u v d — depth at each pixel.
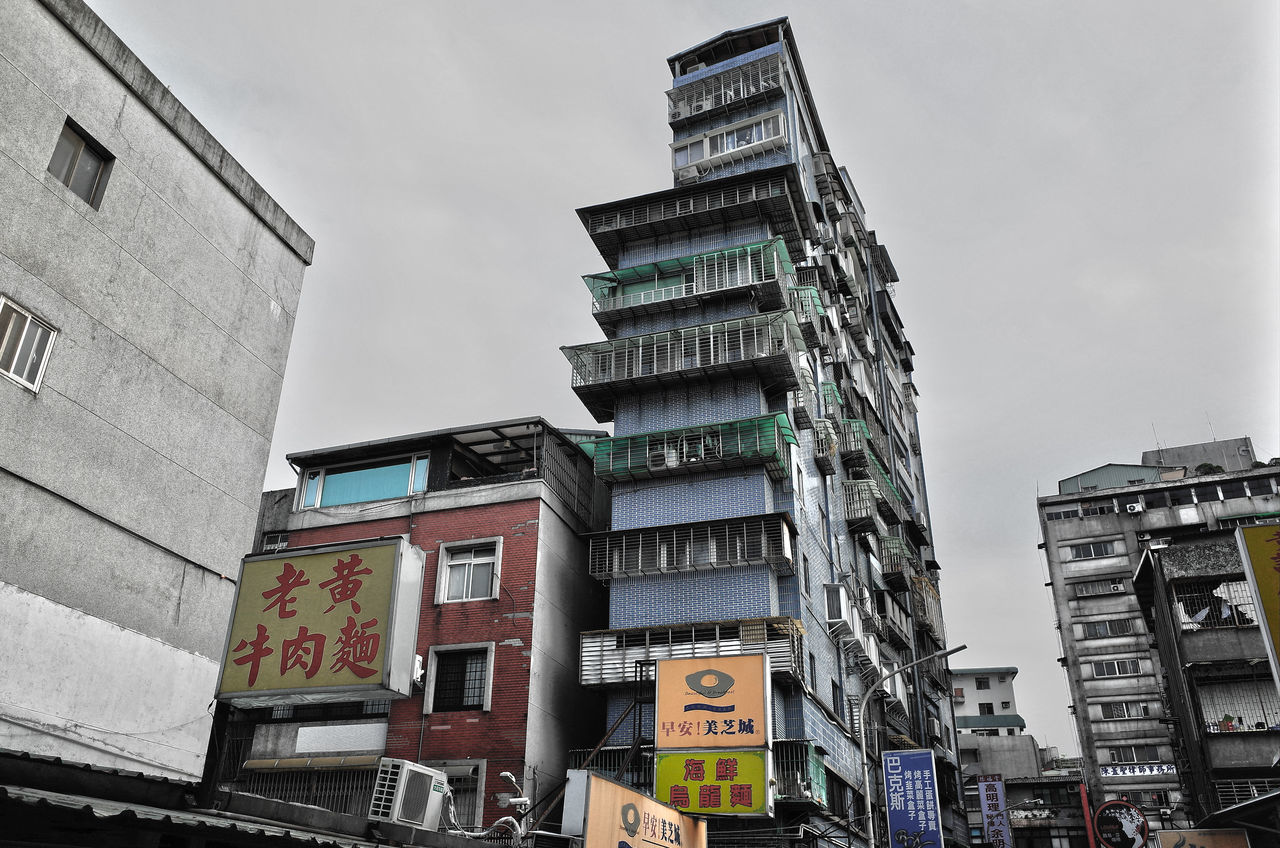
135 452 12.02
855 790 27.69
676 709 19.58
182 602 12.36
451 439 28.11
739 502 26.45
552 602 25.92
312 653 10.45
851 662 31.22
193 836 8.56
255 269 14.55
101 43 12.14
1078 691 55.69
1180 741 36.19
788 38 41.12
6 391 10.52
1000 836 36.44
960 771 47.84
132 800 9.05
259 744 25.05
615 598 26.22
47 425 10.93
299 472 29.39
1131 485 60.69
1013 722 76.25
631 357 29.58
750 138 37.16
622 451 27.78
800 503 28.66
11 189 10.84
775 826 21.64
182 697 12.07
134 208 12.45
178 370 12.85
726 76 38.91
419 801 13.95
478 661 24.84
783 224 32.62
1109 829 25.58
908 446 55.03
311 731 24.95
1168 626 33.47
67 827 7.90
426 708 24.33
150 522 12.07
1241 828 24.22
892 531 44.59
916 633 43.88
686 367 28.72
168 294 12.84
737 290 29.50
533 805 22.36
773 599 25.36
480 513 26.73
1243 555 16.95
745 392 28.11
